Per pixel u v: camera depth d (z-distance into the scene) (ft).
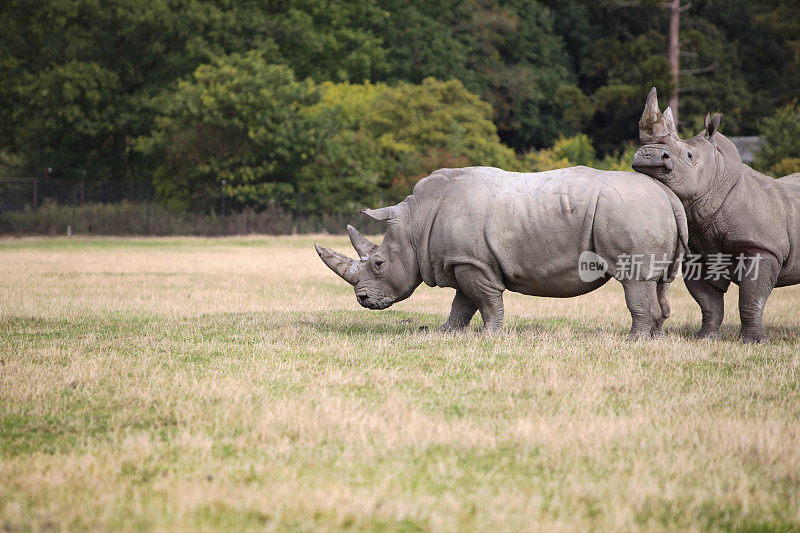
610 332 64.49
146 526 25.79
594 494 28.66
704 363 51.03
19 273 110.63
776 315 75.61
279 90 245.65
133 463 31.37
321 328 64.90
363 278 62.13
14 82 268.00
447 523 26.16
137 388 43.11
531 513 27.02
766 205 59.67
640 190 56.49
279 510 27.02
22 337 58.95
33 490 28.43
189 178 246.68
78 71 258.37
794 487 29.63
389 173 254.68
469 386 43.88
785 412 38.88
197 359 51.44
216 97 239.50
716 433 34.99
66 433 35.45
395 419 36.91
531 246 57.52
